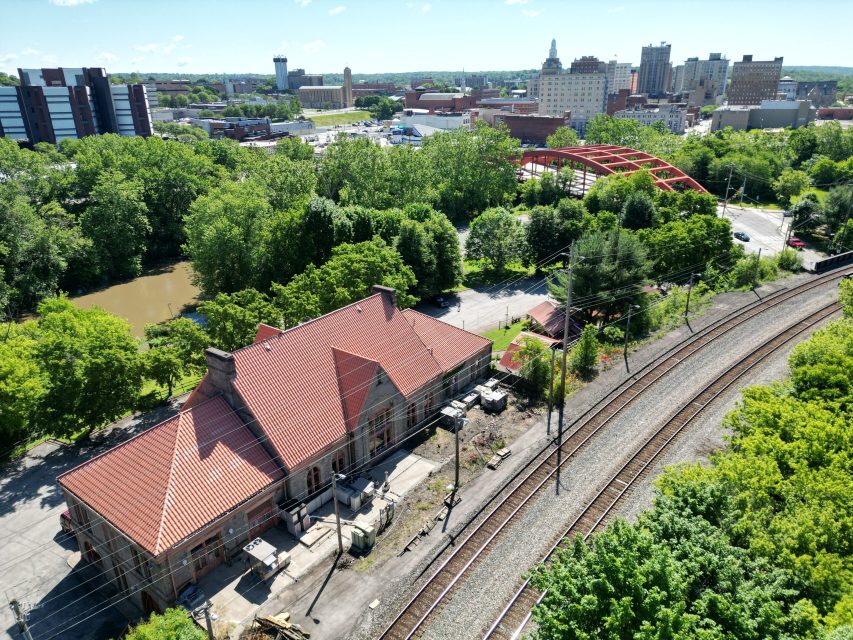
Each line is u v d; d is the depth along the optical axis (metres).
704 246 83.69
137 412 56.12
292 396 43.19
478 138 137.88
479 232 96.62
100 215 99.56
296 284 65.06
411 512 41.62
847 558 28.41
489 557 36.94
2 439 50.94
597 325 71.31
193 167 126.44
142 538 33.34
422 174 127.44
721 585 23.28
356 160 117.31
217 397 41.31
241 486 38.00
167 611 27.55
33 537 41.03
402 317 54.12
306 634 32.16
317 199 86.50
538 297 86.81
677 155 165.88
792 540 28.41
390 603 34.00
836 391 41.25
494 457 47.06
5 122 186.88
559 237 95.56
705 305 75.56
